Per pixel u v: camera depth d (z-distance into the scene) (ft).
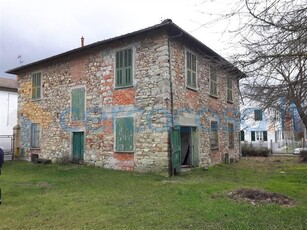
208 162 43.62
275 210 18.42
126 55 37.76
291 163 49.52
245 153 68.80
